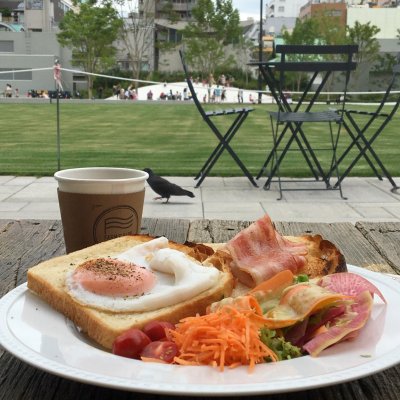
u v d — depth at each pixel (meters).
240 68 47.19
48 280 0.87
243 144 9.80
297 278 0.86
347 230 1.66
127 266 0.85
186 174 6.38
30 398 0.71
